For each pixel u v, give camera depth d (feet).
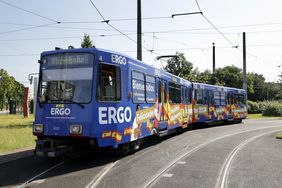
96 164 35.12
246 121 119.24
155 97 49.65
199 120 82.28
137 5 71.36
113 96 36.37
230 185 26.66
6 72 240.73
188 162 36.24
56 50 36.04
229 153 42.63
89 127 33.32
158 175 29.91
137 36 71.10
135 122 41.34
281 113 159.63
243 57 137.69
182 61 127.44
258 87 302.45
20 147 47.78
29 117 123.85
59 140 34.04
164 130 54.70
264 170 32.30
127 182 27.35
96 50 34.73
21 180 28.27
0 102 248.52
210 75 219.20
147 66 46.47
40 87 35.94
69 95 34.50
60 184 26.73
